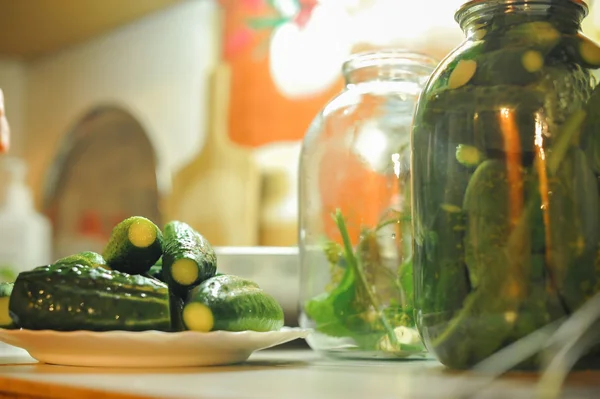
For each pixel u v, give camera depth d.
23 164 2.13
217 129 1.80
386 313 0.72
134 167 2.04
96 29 2.11
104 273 0.67
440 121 0.63
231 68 1.79
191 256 0.70
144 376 0.60
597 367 0.59
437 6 1.41
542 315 0.58
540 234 0.58
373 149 0.78
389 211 0.75
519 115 0.60
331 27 1.61
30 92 2.36
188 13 1.91
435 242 0.62
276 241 1.65
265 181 1.69
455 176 0.61
